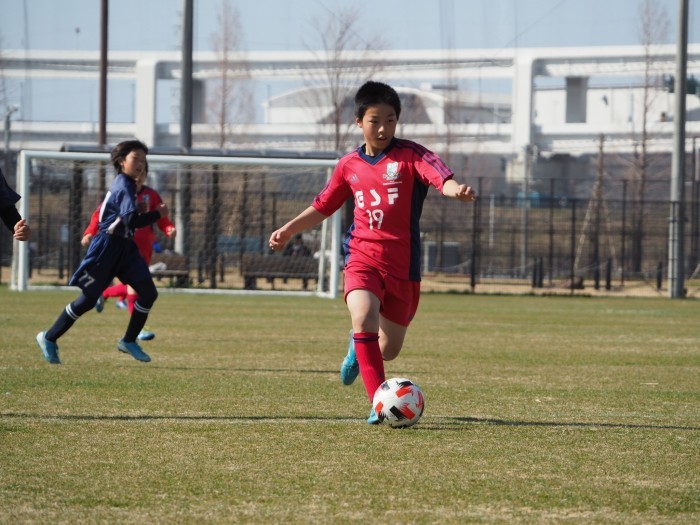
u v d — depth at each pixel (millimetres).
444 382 24641
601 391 23234
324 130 134000
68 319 24734
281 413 18891
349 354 19094
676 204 77938
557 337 39906
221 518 11289
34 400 19984
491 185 150500
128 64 155875
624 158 151000
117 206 24812
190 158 62281
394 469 13953
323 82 128250
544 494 12625
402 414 17047
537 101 174625
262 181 83000
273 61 151125
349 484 12992
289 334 39031
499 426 17750
